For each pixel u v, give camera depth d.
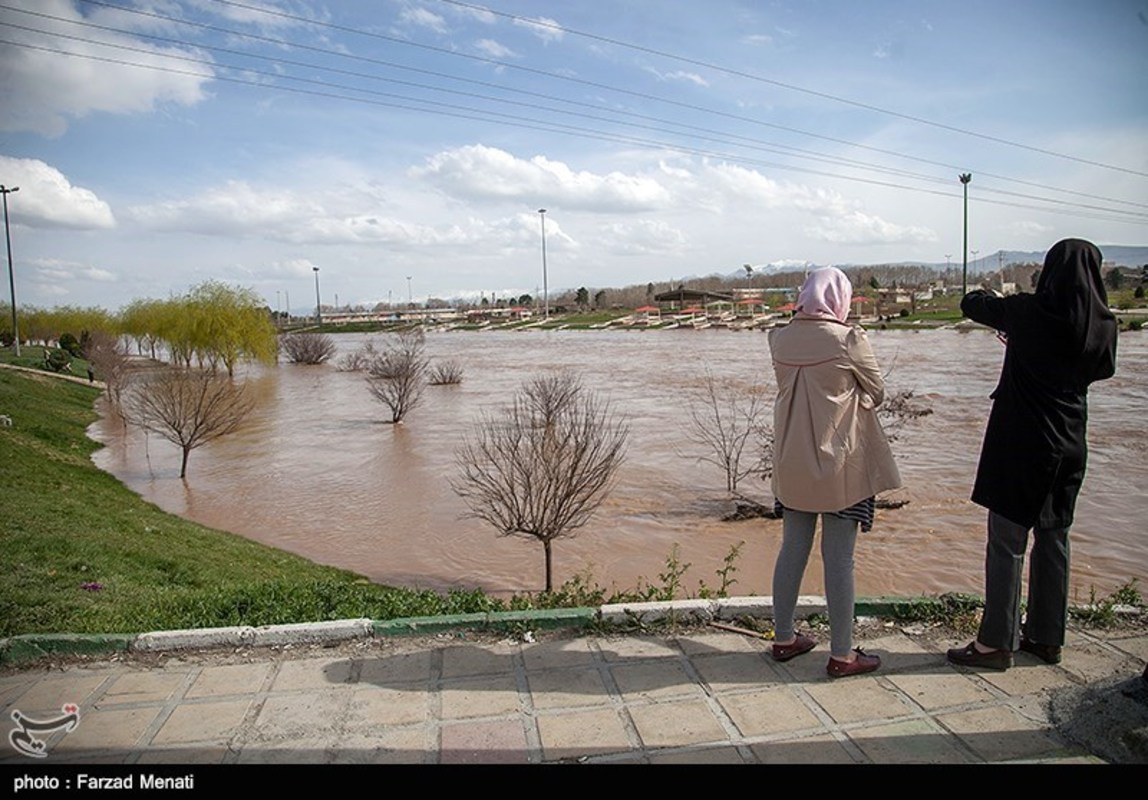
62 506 10.59
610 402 25.94
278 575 9.54
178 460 18.73
